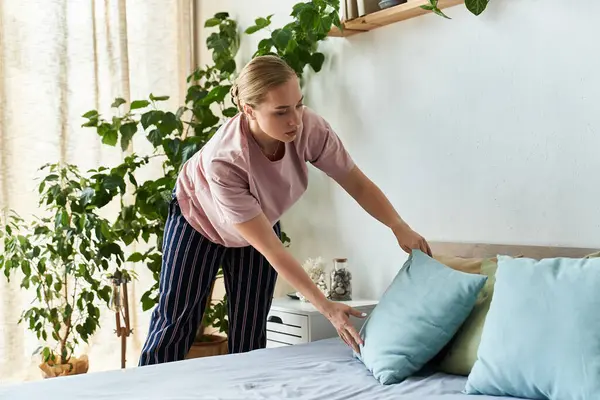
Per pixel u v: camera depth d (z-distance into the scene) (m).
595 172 2.26
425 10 2.76
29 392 1.85
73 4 3.78
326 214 3.41
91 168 3.82
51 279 3.35
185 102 3.80
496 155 2.57
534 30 2.43
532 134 2.44
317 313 2.88
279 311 3.04
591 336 1.64
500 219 2.56
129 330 3.42
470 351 1.99
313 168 3.48
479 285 2.02
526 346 1.73
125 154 3.90
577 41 2.30
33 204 3.65
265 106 2.06
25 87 3.64
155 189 3.52
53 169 3.63
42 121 3.67
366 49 3.12
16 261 3.25
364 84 3.13
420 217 2.89
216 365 2.15
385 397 1.80
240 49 3.96
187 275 2.56
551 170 2.39
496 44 2.55
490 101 2.58
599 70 2.24
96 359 3.86
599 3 2.23
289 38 3.23
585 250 2.26
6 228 3.31
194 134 4.07
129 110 3.73
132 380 1.97
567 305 1.70
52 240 3.34
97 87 3.81
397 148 2.98
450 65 2.73
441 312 2.03
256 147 2.26
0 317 3.56
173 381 1.96
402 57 2.94
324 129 2.39
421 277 2.16
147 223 3.66
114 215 3.90
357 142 3.18
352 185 2.48
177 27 4.15
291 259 2.14
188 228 2.56
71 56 3.77
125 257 3.94
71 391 1.86
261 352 2.34
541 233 2.43
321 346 2.43
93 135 3.81
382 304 2.20
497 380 1.77
